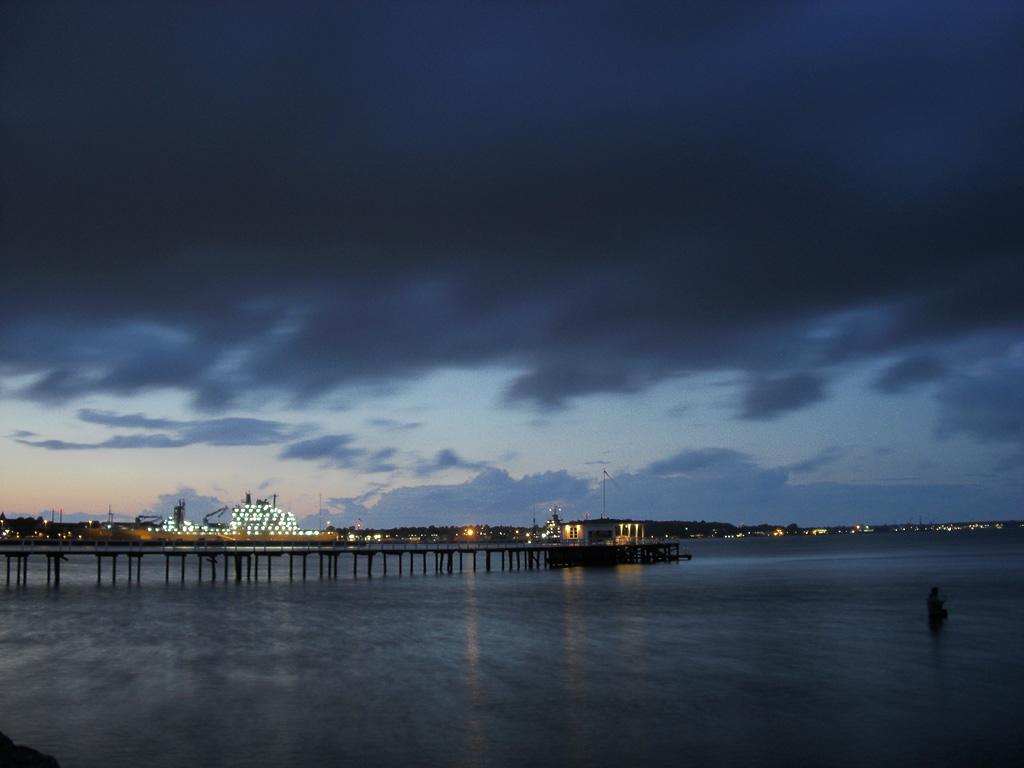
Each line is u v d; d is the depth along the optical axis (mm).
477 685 39688
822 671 42562
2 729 32625
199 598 79188
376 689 38875
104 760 29094
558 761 29156
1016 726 32812
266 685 39719
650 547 150250
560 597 80188
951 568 129875
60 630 56875
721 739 31438
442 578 109875
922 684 39562
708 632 55625
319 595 82562
